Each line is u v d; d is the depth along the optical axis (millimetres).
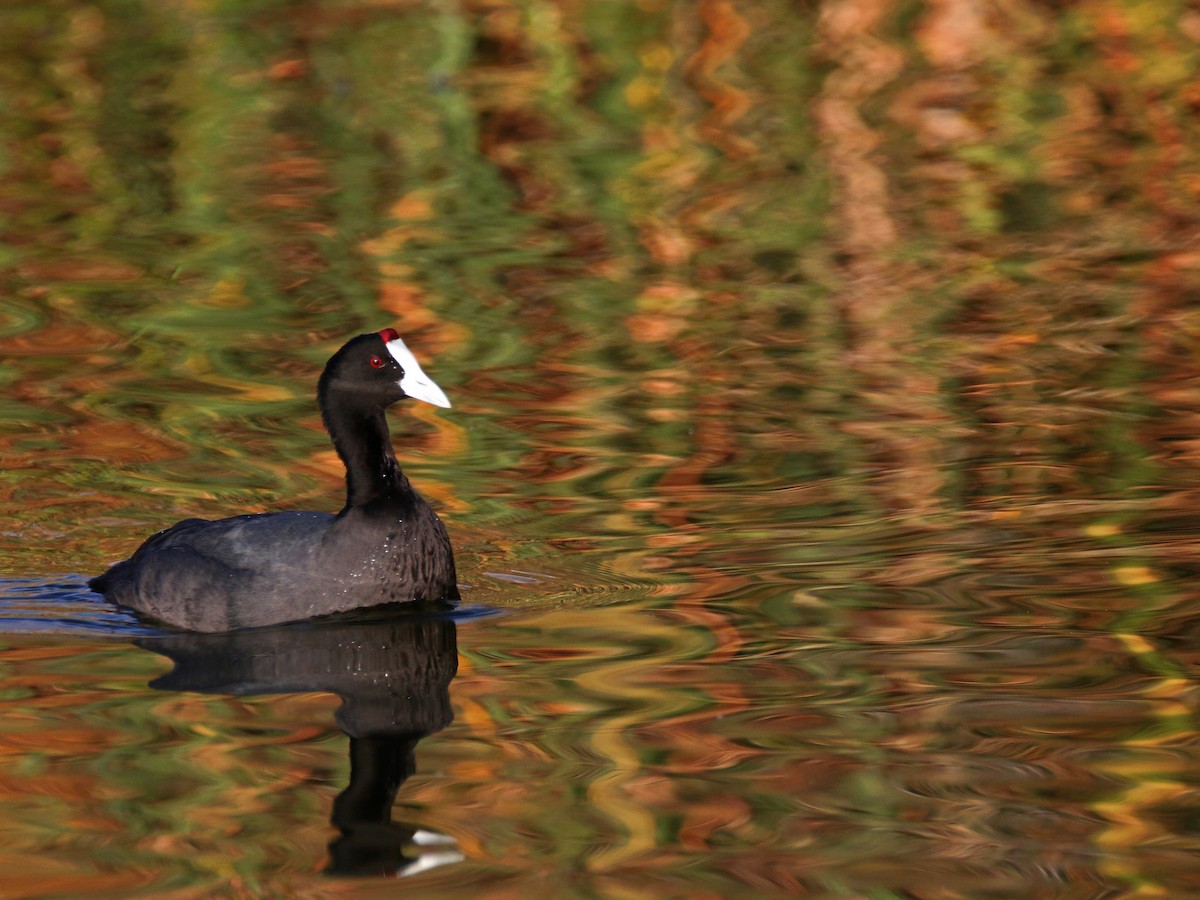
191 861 7574
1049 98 25656
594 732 9055
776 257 20000
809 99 25812
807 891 7250
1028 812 7984
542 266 19703
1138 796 8125
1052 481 13492
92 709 9555
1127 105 25312
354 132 24625
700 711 9336
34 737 9102
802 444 14578
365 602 11359
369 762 8688
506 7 28719
